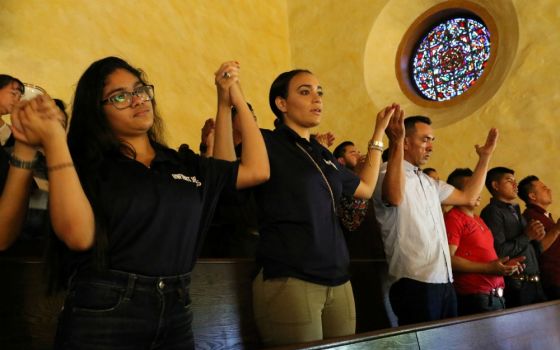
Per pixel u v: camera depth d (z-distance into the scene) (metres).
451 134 5.76
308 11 7.45
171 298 1.16
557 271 3.50
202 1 6.19
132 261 1.12
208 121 2.69
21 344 1.58
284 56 7.33
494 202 3.26
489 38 6.08
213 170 1.41
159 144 1.41
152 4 5.46
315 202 1.67
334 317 1.64
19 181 1.12
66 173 1.08
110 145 1.25
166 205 1.21
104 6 4.91
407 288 2.25
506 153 5.32
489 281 2.62
